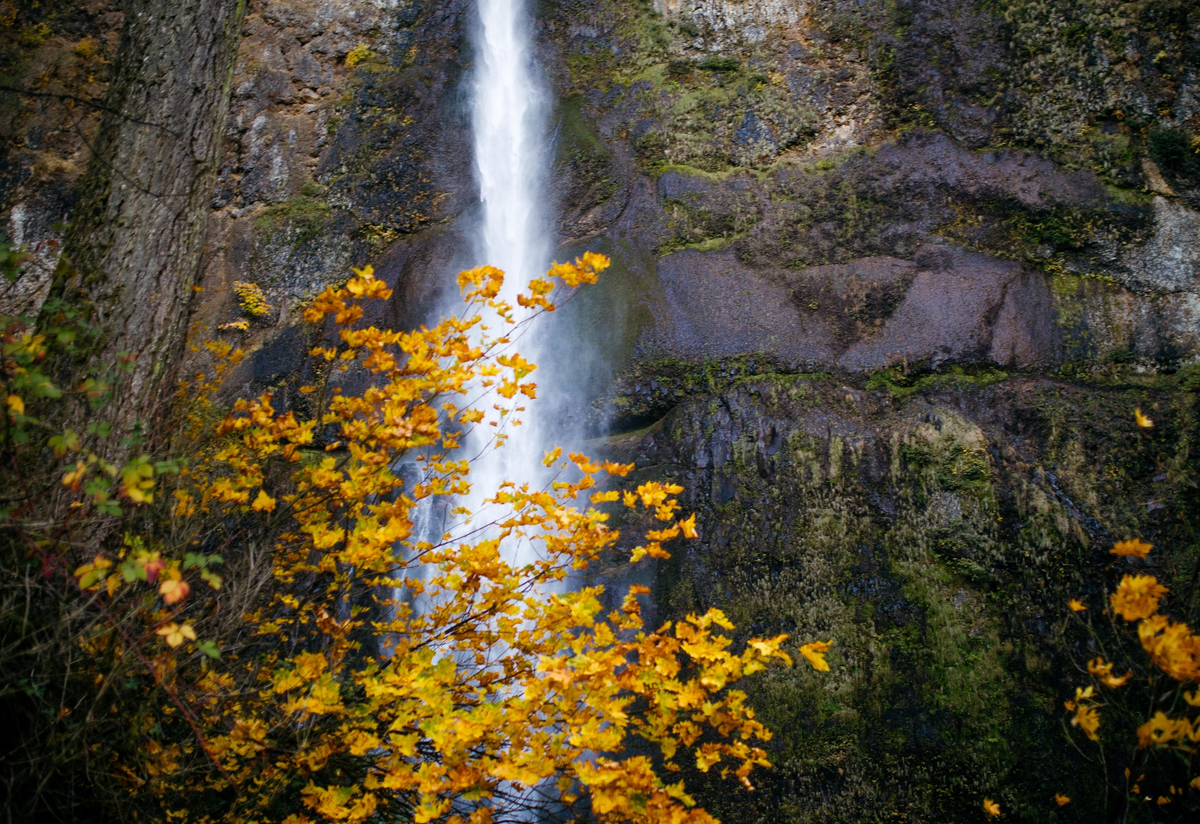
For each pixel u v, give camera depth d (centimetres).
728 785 385
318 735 231
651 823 188
